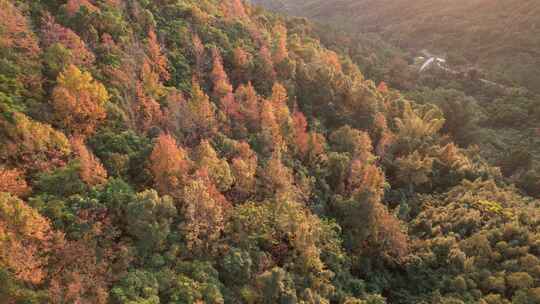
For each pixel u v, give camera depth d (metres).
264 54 93.25
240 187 65.38
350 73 120.62
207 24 94.75
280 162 71.00
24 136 49.84
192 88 75.12
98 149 56.16
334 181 82.00
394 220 72.69
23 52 58.50
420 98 134.12
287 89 93.06
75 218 46.88
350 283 64.75
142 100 66.50
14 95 53.72
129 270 47.41
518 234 73.31
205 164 60.47
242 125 76.69
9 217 41.94
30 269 40.53
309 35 151.62
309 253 59.00
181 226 53.25
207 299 47.81
